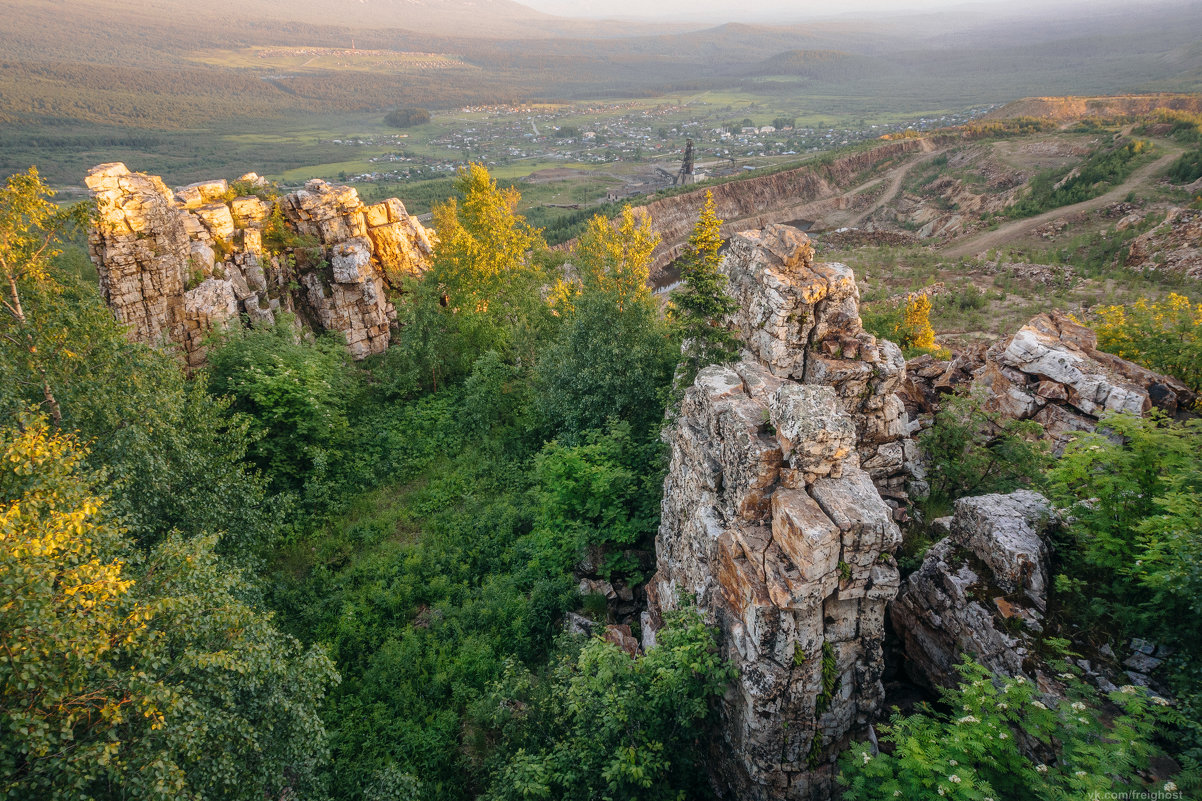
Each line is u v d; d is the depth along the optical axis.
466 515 24.66
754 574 12.10
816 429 11.77
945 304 73.25
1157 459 12.95
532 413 30.38
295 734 12.02
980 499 14.84
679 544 16.02
